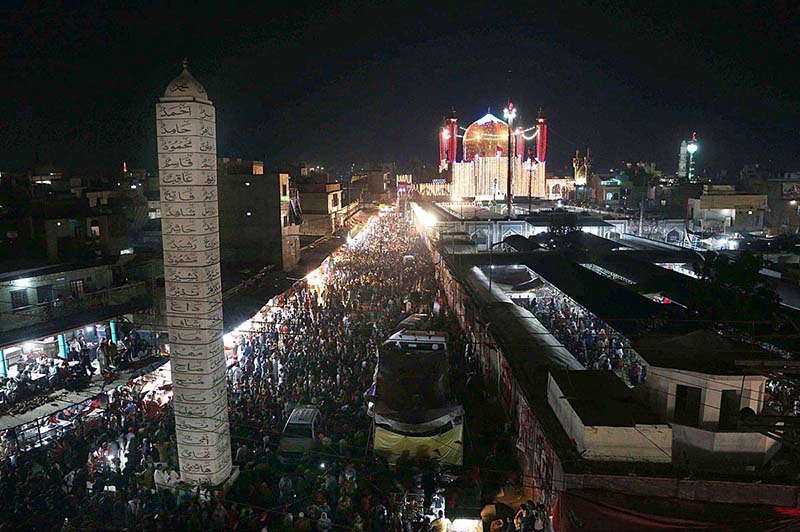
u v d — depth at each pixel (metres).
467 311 30.06
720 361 14.37
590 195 81.94
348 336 27.70
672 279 27.53
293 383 22.47
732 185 62.03
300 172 80.50
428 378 19.64
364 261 51.03
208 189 16.80
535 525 13.19
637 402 13.65
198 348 16.61
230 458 17.69
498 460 17.80
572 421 13.27
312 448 17.61
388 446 17.23
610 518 10.77
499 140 87.88
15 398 19.38
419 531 14.36
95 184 62.03
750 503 11.58
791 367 13.46
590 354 23.44
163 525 14.20
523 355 19.41
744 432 13.51
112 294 28.19
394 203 123.75
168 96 16.36
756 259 22.00
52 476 15.80
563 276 29.55
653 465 12.28
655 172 90.06
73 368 21.89
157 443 18.17
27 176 46.88
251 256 42.28
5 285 24.36
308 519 13.91
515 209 70.81
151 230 45.47
